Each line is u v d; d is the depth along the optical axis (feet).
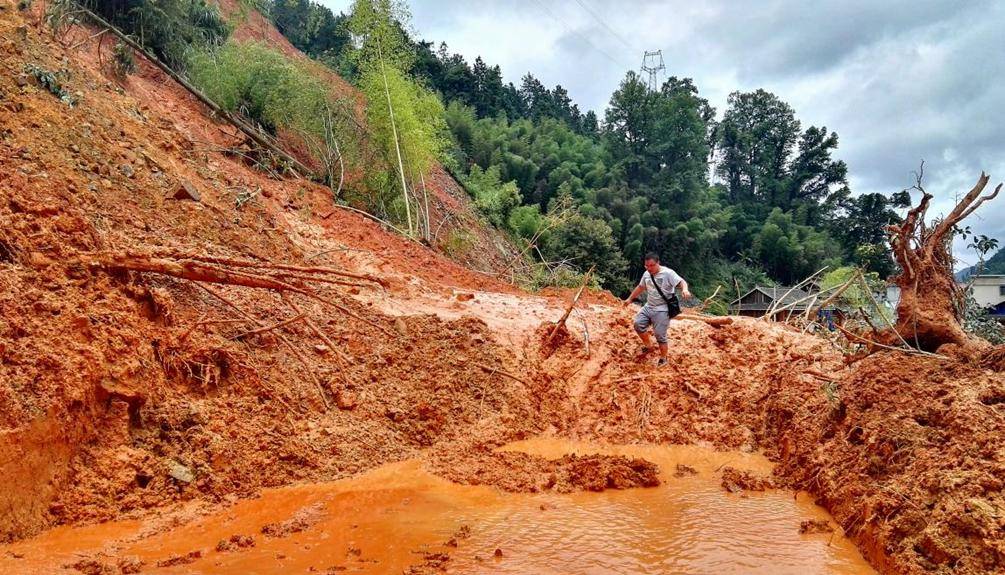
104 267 19.69
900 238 23.29
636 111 150.41
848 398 20.61
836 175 203.00
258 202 35.96
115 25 43.04
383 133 51.72
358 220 43.62
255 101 47.24
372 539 15.19
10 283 16.61
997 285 74.90
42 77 27.86
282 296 22.74
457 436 23.82
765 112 211.41
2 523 13.30
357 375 24.45
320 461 19.89
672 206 142.61
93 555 13.26
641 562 14.14
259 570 13.17
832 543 15.28
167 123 36.50
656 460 23.04
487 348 29.27
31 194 20.13
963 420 15.31
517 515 17.38
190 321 21.31
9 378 14.53
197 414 18.47
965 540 12.04
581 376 29.04
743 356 29.91
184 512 16.03
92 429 16.19
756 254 156.46
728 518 17.17
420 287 35.81
